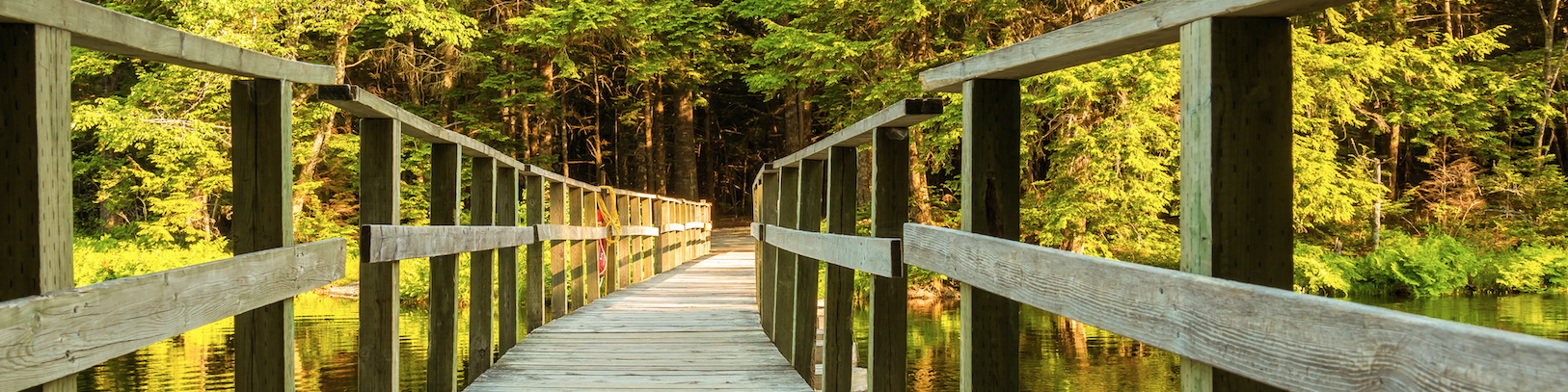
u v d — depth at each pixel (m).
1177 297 1.40
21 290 1.55
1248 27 1.43
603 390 4.29
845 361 3.67
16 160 1.54
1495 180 20.27
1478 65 20.58
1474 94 19.45
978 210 2.25
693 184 27.20
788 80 19.22
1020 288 1.95
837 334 3.68
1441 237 18.56
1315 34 18.31
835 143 3.67
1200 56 1.44
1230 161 1.42
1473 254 17.36
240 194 2.51
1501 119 21.97
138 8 17.44
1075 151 15.77
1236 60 1.42
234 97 2.50
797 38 17.83
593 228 8.15
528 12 23.61
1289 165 1.44
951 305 15.35
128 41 1.78
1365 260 16.92
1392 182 21.78
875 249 2.92
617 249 9.24
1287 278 1.43
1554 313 13.52
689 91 27.20
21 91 1.53
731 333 6.09
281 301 2.53
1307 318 1.13
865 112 18.59
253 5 15.41
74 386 1.60
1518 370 0.84
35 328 1.46
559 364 4.95
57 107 1.59
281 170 2.52
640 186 30.84
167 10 17.42
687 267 13.14
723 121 36.69
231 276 2.15
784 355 5.19
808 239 4.10
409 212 21.06
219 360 8.55
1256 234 1.42
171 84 16.56
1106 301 1.62
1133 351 10.31
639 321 6.70
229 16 15.49
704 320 6.77
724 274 11.71
